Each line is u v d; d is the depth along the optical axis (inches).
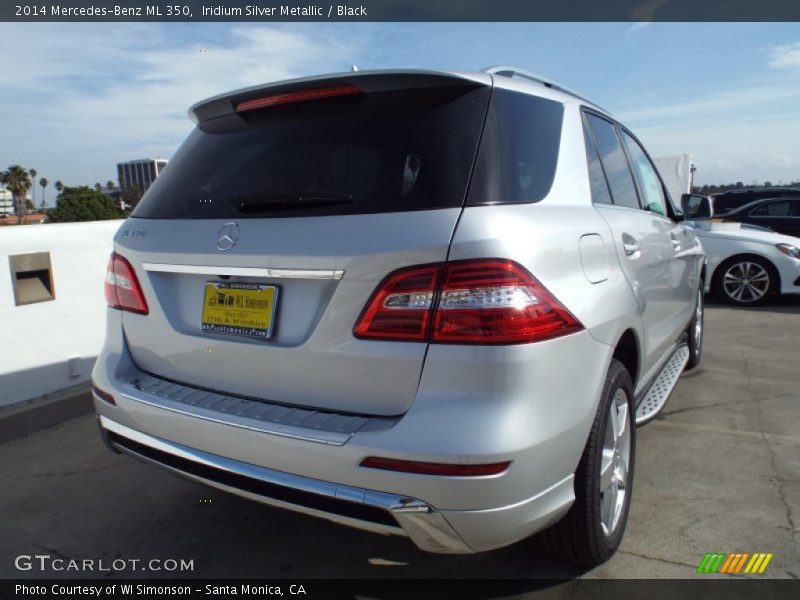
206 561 101.6
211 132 101.5
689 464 130.7
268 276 79.2
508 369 68.6
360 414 74.1
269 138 92.2
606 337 86.1
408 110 82.4
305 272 75.7
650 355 123.5
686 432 148.4
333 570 98.1
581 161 99.6
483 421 67.6
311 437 72.4
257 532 110.0
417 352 70.0
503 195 76.3
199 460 82.0
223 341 84.1
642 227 119.7
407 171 77.1
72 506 120.0
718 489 119.6
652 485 121.6
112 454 144.0
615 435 95.0
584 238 87.1
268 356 80.0
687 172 565.0
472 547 70.4
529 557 99.0
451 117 79.7
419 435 68.2
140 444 90.5
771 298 353.1
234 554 103.3
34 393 162.9
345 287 73.5
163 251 89.7
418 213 72.8
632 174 131.7
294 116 91.4
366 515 72.2
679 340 172.1
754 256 325.4
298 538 107.8
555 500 76.0
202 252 84.8
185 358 89.3
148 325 93.4
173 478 131.6
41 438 153.9
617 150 125.8
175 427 84.0
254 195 82.9
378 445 69.0
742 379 190.7
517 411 68.9
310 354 76.4
